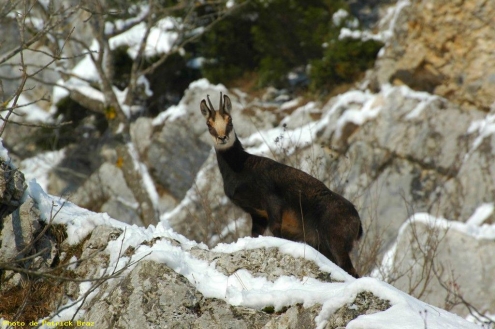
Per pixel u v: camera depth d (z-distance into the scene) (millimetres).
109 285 19078
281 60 58125
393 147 44188
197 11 61812
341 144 45031
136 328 17438
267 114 52938
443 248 36625
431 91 48156
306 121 50688
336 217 23750
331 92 54562
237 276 18625
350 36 54969
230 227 38000
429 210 42031
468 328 16094
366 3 65750
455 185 42250
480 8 45875
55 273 20250
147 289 18141
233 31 61344
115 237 20766
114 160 55625
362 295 16594
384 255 37156
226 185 24984
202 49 61906
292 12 58406
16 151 62438
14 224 20812
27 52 63438
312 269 18422
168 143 52562
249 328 17188
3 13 26641
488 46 46031
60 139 62500
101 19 50062
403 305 16172
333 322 16297
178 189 51438
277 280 18391
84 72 58188
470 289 35469
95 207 53406
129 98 54469
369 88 51156
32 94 63562
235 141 24766
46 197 21984
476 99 45906
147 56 60000
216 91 55938
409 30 49000
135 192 50281
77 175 57812
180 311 17703
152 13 53000
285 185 24203
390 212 42375
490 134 42531
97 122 62562
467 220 40688
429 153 43688
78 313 18891
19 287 20109
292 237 24719
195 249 19703
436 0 47219
